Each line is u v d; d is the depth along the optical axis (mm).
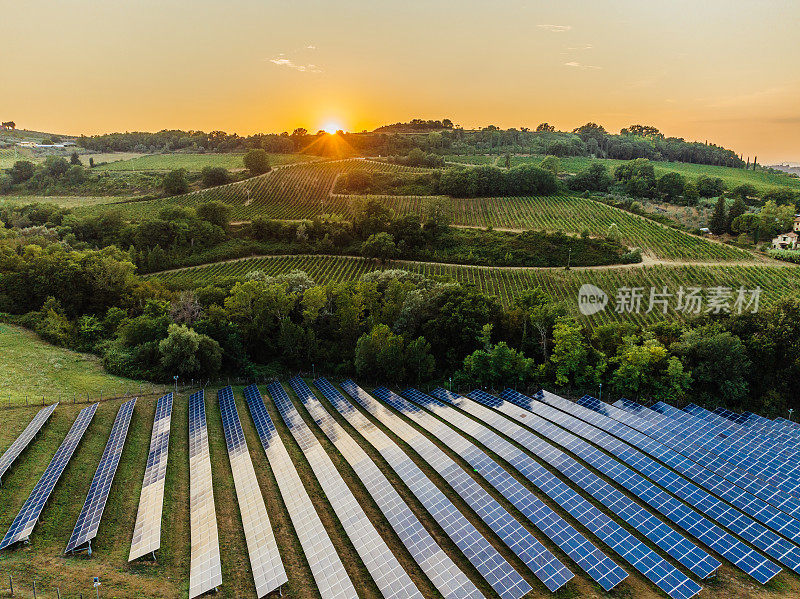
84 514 50562
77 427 67125
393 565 46969
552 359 88688
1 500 51688
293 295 105938
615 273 152125
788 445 67625
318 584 45219
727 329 90750
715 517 54500
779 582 47219
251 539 50344
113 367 90250
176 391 85312
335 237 176250
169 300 115062
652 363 84938
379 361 90062
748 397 84625
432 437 73500
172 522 53062
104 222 175625
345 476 63719
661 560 47469
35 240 149750
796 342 83000
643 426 73750
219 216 184500
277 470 63250
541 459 66562
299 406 83250
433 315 101312
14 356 88562
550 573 46312
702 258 161875
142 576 44531
